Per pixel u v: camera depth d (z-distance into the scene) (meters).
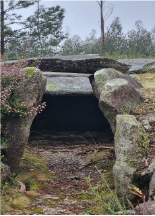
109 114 5.38
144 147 4.29
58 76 8.75
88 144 8.04
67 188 4.86
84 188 4.82
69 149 7.61
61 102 10.52
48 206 4.10
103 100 5.37
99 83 6.13
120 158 4.21
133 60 10.95
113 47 14.15
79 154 7.09
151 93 6.55
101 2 14.70
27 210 3.91
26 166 5.88
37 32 16.14
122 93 5.56
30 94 5.07
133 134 4.32
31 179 5.16
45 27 16.36
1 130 4.95
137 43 14.20
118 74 6.73
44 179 5.27
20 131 4.94
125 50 13.69
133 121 4.49
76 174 5.60
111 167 5.71
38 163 6.22
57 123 10.45
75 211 3.92
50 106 10.46
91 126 10.56
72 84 8.47
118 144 4.38
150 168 3.94
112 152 6.26
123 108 5.39
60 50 15.44
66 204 4.19
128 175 4.01
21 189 4.57
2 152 4.89
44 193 4.62
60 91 8.23
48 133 9.56
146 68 10.30
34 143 8.27
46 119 10.39
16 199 4.20
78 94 8.26
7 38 15.84
